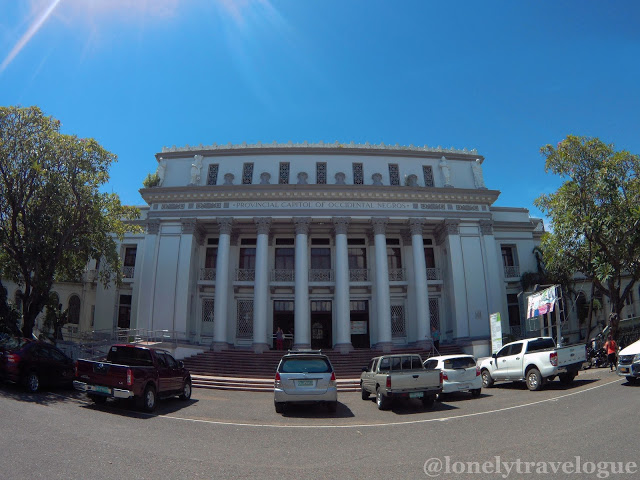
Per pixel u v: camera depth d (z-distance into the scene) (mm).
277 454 7070
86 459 6312
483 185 30062
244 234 30109
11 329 17656
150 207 28594
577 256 20047
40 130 17688
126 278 30266
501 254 31172
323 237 30516
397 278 29672
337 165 29609
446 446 7340
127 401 12492
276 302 29203
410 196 28406
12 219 17406
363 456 6891
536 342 15242
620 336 21203
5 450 6539
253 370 22266
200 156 29344
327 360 11977
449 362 14375
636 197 18422
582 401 10812
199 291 28656
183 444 7602
